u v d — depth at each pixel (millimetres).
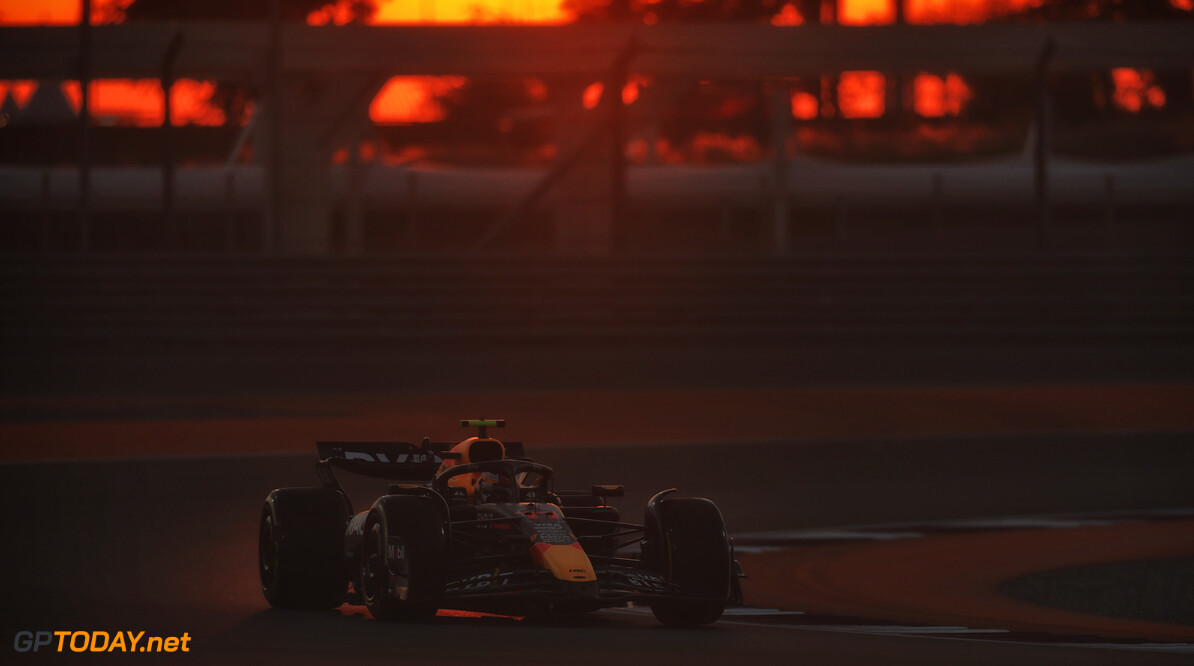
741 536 47062
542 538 24094
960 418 72938
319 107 105562
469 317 96812
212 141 134125
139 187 117312
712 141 141750
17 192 116438
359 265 101250
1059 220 145500
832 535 47469
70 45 98812
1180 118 158625
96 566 36281
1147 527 50000
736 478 57625
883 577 39281
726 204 123875
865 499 54781
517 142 138625
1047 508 54031
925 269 105625
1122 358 90438
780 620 29453
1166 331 98500
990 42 102938
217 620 25875
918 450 64438
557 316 97688
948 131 152125
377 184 119812
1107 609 34812
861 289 103312
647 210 136500
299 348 92688
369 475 29906
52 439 62469
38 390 80938
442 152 134125
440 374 85562
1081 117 162375
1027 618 32281
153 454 59969
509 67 102250
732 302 100438
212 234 126750
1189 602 35844
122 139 132500
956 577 39625
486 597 23406
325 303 97312
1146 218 144625
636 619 28109
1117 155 148875
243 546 40719
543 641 22641
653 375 87062
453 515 26828
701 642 22953
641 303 99500
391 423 68438
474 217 133250
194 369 84000
